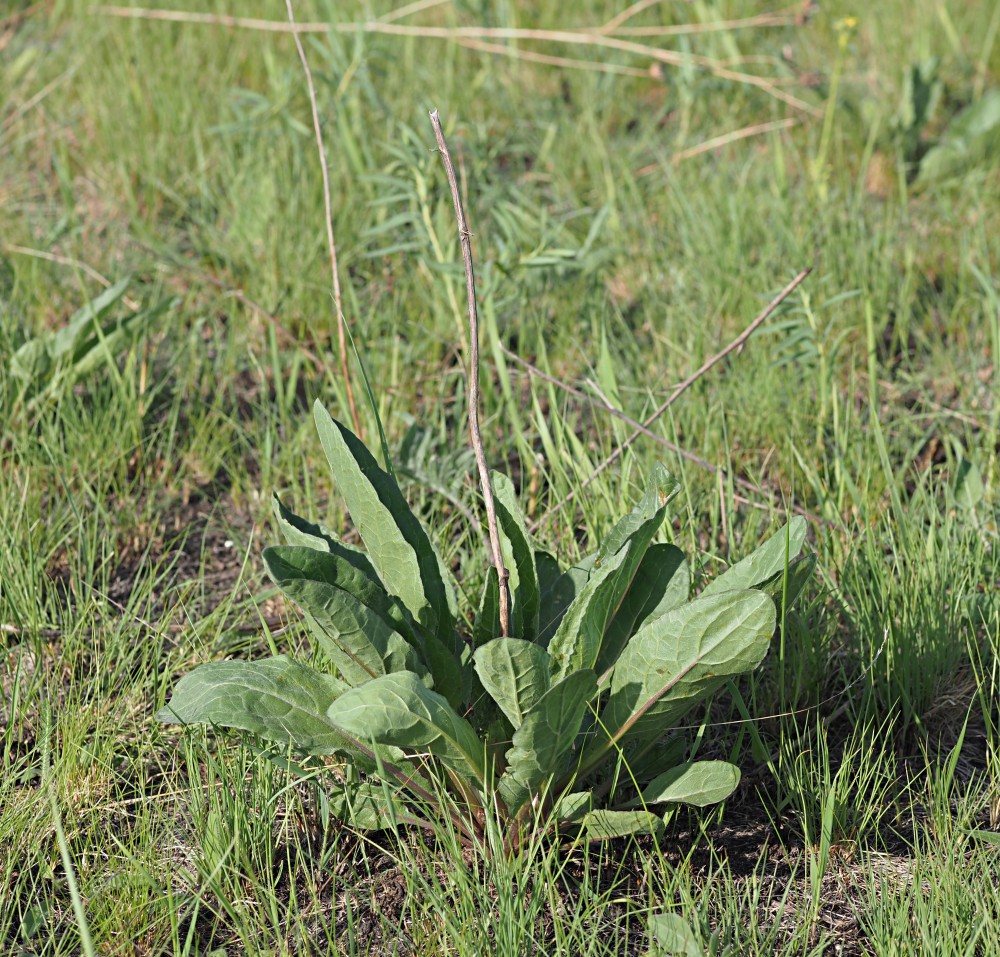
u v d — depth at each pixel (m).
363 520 2.04
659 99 5.83
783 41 6.09
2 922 2.03
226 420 3.66
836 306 3.87
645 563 2.17
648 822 2.03
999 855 2.14
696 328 3.84
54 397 3.43
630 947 2.01
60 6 6.21
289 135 4.70
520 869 2.05
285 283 4.15
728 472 2.80
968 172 4.84
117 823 2.26
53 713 2.47
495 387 3.75
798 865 2.18
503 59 5.89
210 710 1.94
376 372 3.70
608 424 3.45
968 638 2.62
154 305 3.87
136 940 2.02
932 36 5.93
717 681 1.98
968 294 4.16
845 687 2.52
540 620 2.28
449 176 1.86
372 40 5.46
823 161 4.64
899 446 3.50
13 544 2.79
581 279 4.13
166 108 5.18
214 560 3.12
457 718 1.90
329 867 2.18
